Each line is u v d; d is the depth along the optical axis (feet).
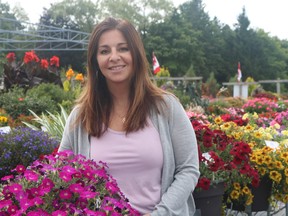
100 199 6.27
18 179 6.64
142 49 7.63
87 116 7.59
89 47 7.77
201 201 10.66
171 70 157.89
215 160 11.02
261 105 52.60
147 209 7.11
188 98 47.03
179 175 7.25
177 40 155.22
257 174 11.98
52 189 6.03
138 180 7.16
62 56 149.48
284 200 13.09
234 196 11.89
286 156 12.98
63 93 37.60
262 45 183.62
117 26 7.55
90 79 7.86
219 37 180.55
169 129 7.36
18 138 15.64
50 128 19.80
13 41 99.86
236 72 177.47
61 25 173.27
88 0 177.37
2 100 32.65
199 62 164.14
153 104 7.39
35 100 33.09
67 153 7.03
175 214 6.96
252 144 14.10
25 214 5.81
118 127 7.46
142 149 7.13
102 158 7.27
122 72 7.47
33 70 41.32
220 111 45.39
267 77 183.32
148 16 177.27
